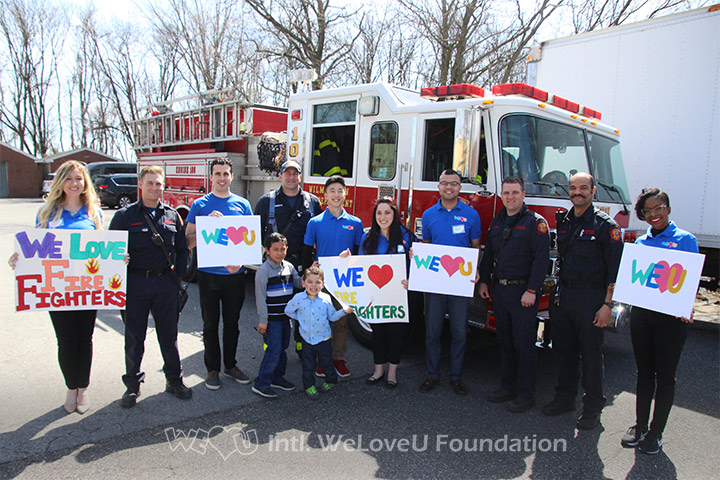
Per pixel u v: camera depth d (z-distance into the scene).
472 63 15.03
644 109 6.54
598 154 5.23
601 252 3.51
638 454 3.30
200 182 7.53
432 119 4.74
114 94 39.56
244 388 4.16
